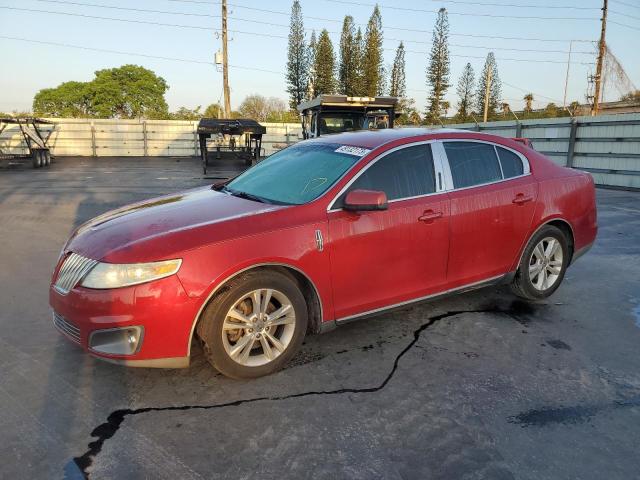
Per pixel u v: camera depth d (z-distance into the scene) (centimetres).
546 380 323
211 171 2009
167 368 305
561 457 247
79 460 240
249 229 307
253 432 264
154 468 235
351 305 348
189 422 272
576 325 414
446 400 297
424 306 453
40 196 1196
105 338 283
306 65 5894
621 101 4691
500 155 432
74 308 286
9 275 542
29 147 2219
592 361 351
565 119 1599
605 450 253
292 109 6056
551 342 381
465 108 7550
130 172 1953
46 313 429
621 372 335
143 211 357
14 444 251
